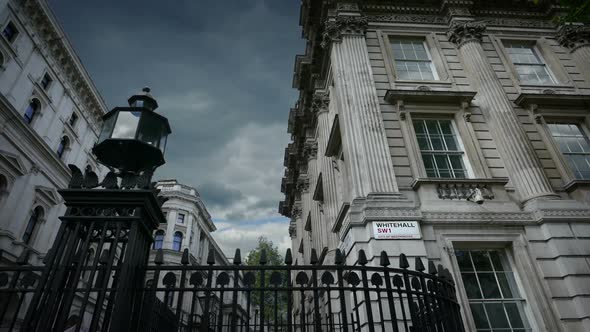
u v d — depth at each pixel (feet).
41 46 77.97
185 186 139.33
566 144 37.63
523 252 28.86
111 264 10.19
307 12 51.37
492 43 44.78
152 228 12.44
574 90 41.47
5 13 68.23
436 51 42.55
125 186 11.62
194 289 10.56
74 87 91.20
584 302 26.35
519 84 41.27
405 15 45.96
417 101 37.04
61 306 9.77
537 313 26.53
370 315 10.81
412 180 32.30
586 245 28.86
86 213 11.18
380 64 40.47
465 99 37.24
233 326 9.93
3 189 65.87
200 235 145.18
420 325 12.68
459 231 29.14
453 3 45.42
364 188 30.91
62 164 82.84
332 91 49.85
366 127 33.96
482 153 34.68
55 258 10.32
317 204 59.72
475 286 28.17
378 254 26.48
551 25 48.11
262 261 11.11
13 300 47.70
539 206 30.50
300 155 78.02
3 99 63.98
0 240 61.82
